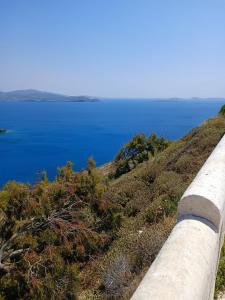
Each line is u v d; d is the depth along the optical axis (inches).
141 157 1258.6
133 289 250.5
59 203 543.2
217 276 154.1
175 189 450.6
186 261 92.4
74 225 504.7
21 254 474.3
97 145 3663.9
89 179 573.3
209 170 147.6
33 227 502.0
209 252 102.9
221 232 144.7
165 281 82.5
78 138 4330.7
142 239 320.5
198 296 85.8
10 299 435.2
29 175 2283.5
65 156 3004.4
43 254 464.4
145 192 596.7
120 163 1272.1
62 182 579.5
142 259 302.8
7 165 2620.6
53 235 488.1
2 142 3978.8
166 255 94.6
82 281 434.3
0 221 504.7
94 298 325.1
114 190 657.0
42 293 421.4
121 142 3892.7
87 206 549.6
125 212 570.6
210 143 628.7
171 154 791.1
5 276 446.6
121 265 305.4
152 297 76.3
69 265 450.6
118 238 474.6
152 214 420.2
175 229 112.0
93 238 498.9
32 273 438.0
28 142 3964.1
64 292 417.1
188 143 737.0
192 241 102.3
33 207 509.0
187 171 560.4
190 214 120.1
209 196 119.2
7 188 530.0
